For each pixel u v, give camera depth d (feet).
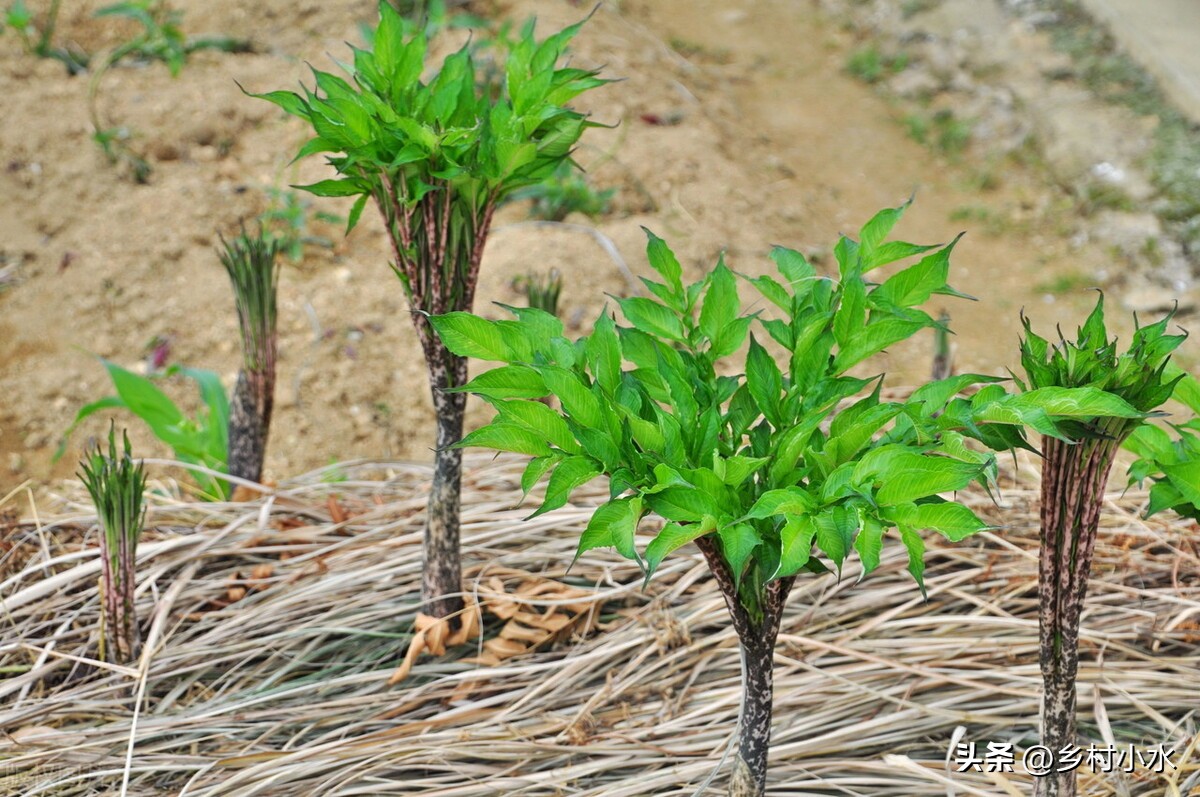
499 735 5.74
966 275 11.91
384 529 7.36
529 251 10.79
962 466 3.24
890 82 15.06
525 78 5.27
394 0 13.55
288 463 9.34
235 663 6.53
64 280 10.34
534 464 3.63
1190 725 5.64
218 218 11.02
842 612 6.55
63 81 12.08
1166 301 11.31
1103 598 6.64
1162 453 4.31
